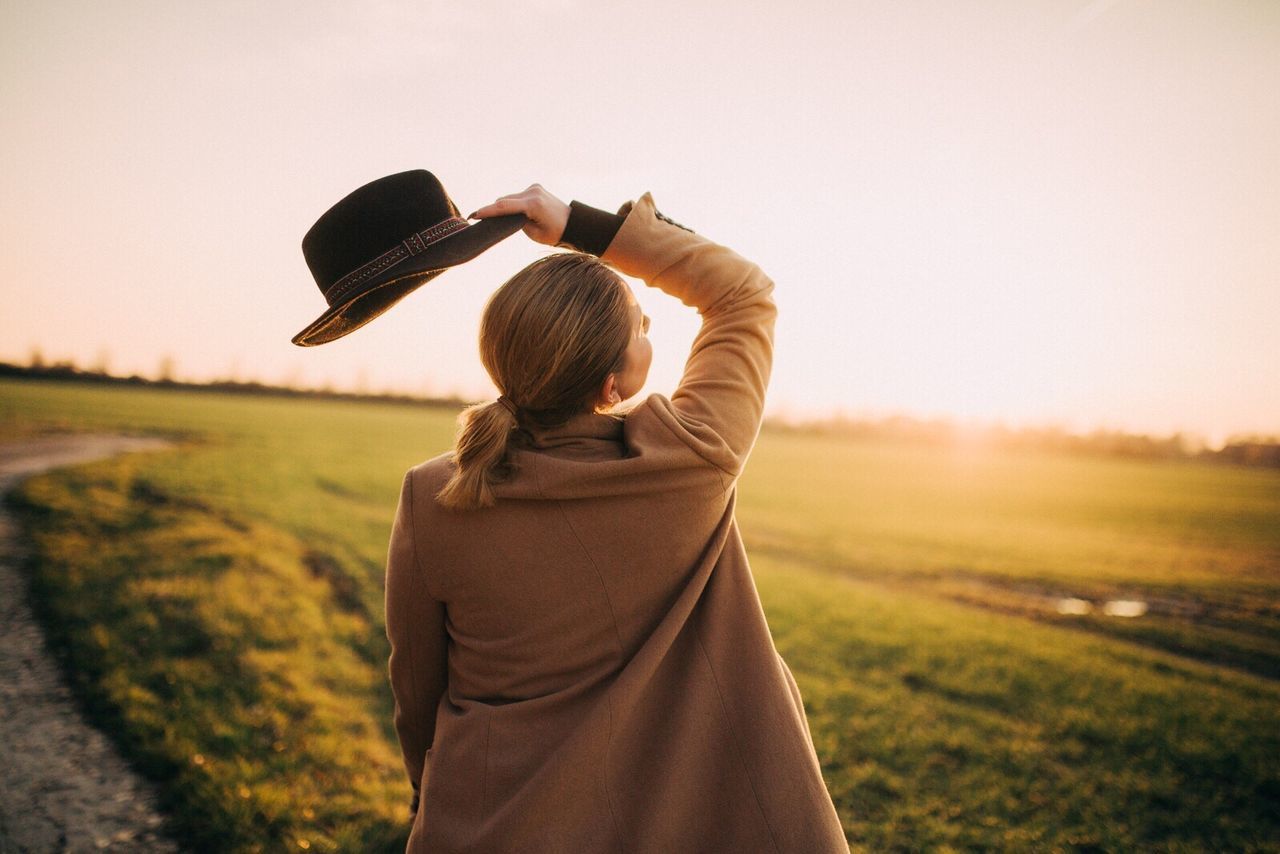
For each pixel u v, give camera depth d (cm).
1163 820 387
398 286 106
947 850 336
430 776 108
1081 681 648
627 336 107
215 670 468
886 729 488
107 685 418
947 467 5881
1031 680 643
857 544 1795
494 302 104
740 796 103
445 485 104
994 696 595
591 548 101
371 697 476
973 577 1415
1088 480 5191
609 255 112
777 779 103
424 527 106
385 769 367
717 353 111
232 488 1575
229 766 335
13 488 1243
